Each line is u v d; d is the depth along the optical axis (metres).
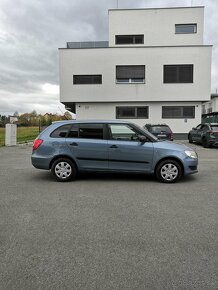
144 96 25.61
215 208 5.48
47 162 7.82
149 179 8.16
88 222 4.71
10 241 3.97
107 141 7.71
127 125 7.84
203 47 25.19
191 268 3.27
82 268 3.27
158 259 3.48
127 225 4.58
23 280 3.02
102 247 3.79
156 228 4.45
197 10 27.17
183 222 4.72
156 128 19.02
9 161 11.77
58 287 2.90
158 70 25.48
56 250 3.70
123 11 27.55
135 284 2.96
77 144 7.73
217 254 3.62
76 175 8.62
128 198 6.17
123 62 25.66
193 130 21.67
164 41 27.47
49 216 4.99
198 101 25.59
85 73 25.88
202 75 25.34
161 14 27.36
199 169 9.98
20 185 7.41
